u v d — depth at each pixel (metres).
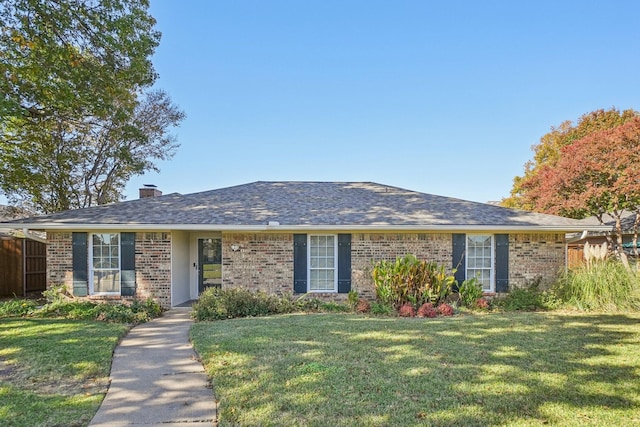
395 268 11.60
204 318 10.55
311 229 12.88
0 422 4.46
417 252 13.45
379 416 4.49
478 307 11.81
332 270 13.49
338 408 4.69
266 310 11.23
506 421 4.36
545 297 12.13
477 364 6.23
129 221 12.70
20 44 12.34
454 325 9.09
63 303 11.54
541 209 19.41
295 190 17.06
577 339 7.78
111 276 13.20
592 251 12.64
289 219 13.16
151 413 4.78
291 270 13.30
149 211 13.77
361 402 4.85
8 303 11.69
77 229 12.86
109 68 14.09
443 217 13.59
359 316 10.46
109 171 24.48
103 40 13.51
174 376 6.08
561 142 29.50
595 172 17.62
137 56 14.29
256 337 7.95
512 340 7.69
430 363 6.27
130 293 12.98
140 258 13.05
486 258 13.64
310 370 5.94
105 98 14.12
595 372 5.88
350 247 13.39
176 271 13.56
